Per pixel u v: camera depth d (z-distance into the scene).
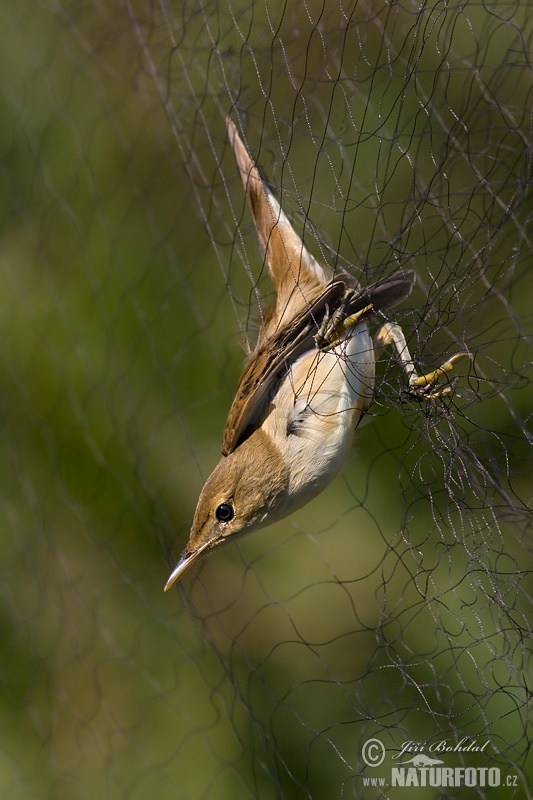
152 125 3.27
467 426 3.13
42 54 3.30
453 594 3.14
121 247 3.27
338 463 3.13
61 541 3.27
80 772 3.26
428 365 3.13
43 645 3.28
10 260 3.30
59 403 3.28
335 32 3.15
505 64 3.13
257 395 3.14
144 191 3.27
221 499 3.14
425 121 3.14
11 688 3.28
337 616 3.21
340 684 3.16
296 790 3.20
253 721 3.19
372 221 3.15
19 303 3.29
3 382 3.29
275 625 3.22
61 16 3.29
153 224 3.26
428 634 3.15
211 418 3.24
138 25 3.23
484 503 3.12
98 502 3.26
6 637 3.29
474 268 3.13
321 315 3.13
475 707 3.15
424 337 3.13
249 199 3.15
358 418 3.13
